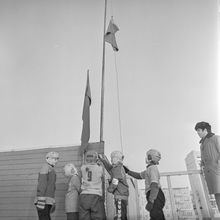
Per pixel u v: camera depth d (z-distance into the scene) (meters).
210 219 1.93
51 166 2.17
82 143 2.51
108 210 2.13
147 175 1.95
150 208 1.77
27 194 2.57
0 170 2.75
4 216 2.51
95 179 1.97
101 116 2.66
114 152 2.06
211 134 2.14
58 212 2.37
